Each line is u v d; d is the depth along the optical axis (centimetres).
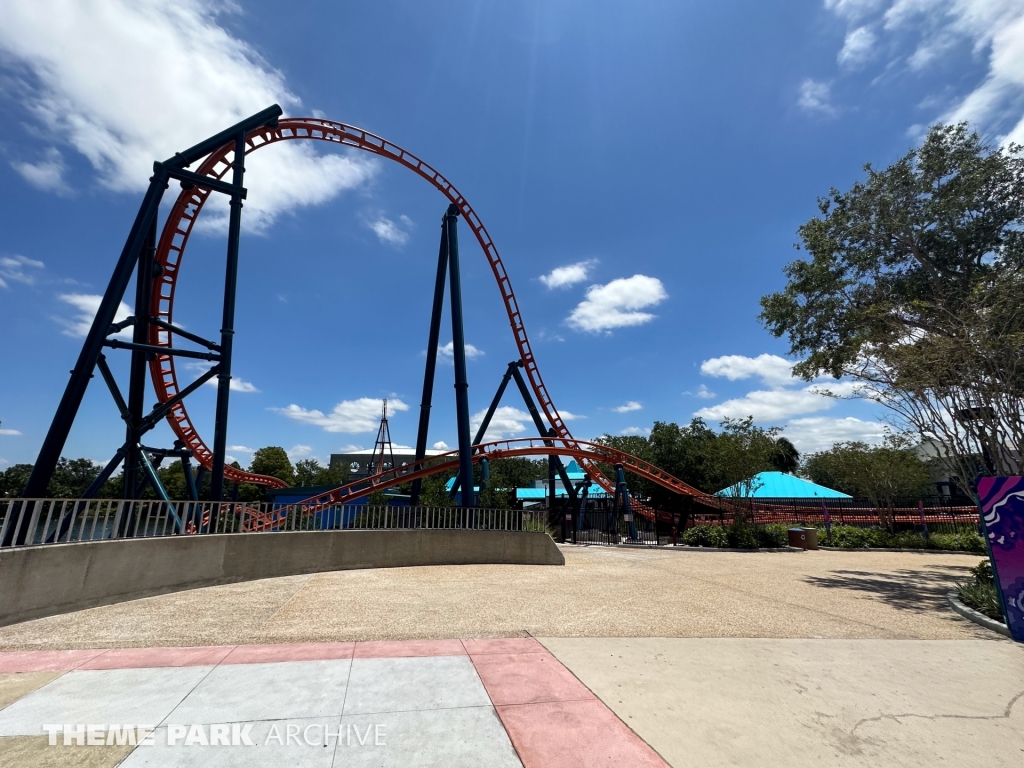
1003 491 898
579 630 838
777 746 455
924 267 1850
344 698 537
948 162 1802
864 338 1591
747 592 1260
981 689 609
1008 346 1209
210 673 606
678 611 1006
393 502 3722
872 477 3222
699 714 517
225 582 1220
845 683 619
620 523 3462
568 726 481
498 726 479
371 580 1303
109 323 1758
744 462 3094
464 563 1673
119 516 1048
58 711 498
